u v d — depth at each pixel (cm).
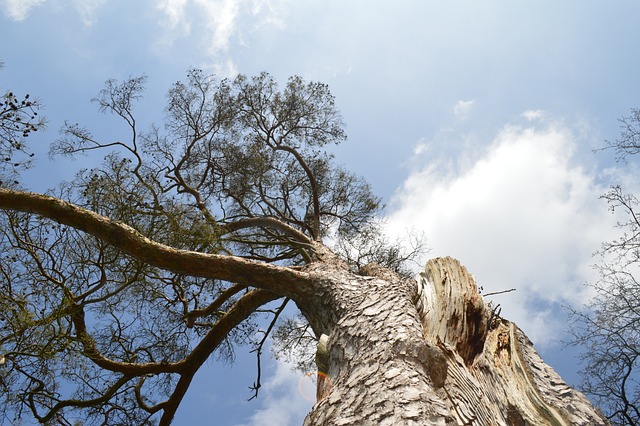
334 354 444
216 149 979
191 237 645
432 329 457
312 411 365
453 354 420
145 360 783
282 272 555
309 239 860
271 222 898
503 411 424
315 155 1023
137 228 613
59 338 557
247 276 560
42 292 588
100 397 703
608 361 655
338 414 339
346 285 527
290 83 1014
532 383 482
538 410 447
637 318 659
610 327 664
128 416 774
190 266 563
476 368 443
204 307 836
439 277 522
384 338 407
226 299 795
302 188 1009
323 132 1021
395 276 620
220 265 563
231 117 981
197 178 977
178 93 970
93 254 632
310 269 593
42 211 568
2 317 546
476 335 484
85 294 614
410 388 339
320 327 525
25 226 610
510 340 521
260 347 884
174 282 771
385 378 355
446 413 322
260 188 977
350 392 358
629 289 671
